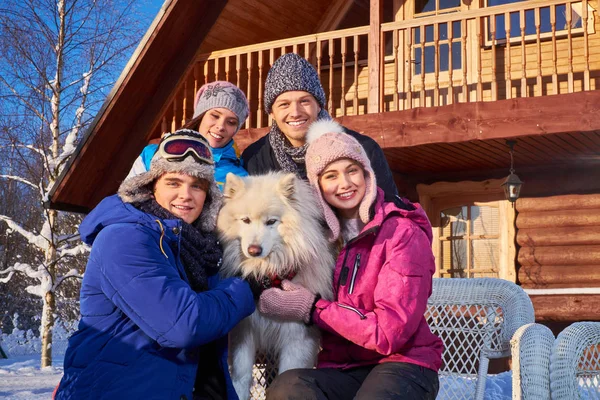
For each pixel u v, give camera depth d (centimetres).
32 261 1855
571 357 250
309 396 242
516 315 298
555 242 877
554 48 736
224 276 300
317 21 1056
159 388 234
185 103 944
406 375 248
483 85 928
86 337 240
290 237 291
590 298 795
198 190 270
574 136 723
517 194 791
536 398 249
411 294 253
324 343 280
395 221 269
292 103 346
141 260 237
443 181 962
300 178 345
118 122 951
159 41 912
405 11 999
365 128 787
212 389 265
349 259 275
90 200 1009
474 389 321
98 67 1383
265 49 884
